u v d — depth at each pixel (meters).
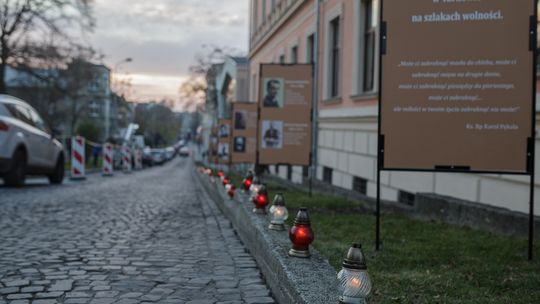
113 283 5.24
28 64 36.81
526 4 5.71
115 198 13.59
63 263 6.02
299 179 22.30
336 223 7.92
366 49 14.81
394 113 5.90
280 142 12.16
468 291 4.35
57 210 10.58
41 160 16.81
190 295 4.88
